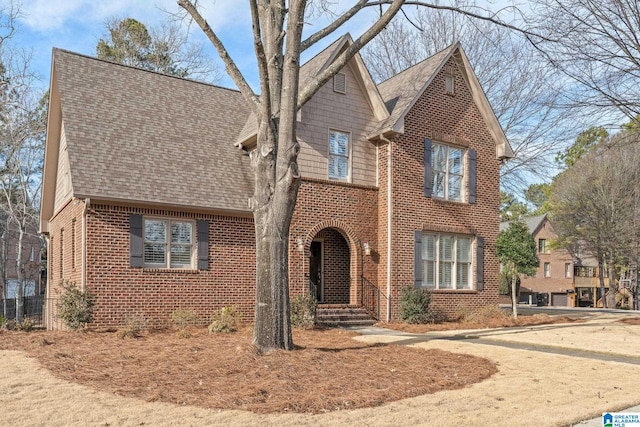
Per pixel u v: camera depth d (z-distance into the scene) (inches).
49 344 474.0
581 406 277.1
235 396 282.0
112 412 253.8
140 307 601.6
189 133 718.5
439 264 797.9
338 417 249.9
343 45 740.0
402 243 748.6
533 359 424.8
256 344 402.3
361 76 767.1
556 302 2066.9
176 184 634.2
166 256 634.8
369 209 760.3
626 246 1551.4
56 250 810.2
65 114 629.0
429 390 307.6
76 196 557.3
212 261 653.3
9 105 1101.1
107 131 644.1
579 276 2153.1
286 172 406.3
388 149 753.0
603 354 466.6
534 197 2452.0
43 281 1556.3
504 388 318.0
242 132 749.3
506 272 805.9
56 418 243.8
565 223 1720.0
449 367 376.8
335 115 745.6
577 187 1617.9
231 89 855.7
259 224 412.2
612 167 1530.5
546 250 2048.5
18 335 535.2
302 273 693.3
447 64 820.6
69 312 558.9
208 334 550.9
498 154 866.1
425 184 778.2
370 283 747.4
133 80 748.6
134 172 616.1
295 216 695.7
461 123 828.0
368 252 744.3
